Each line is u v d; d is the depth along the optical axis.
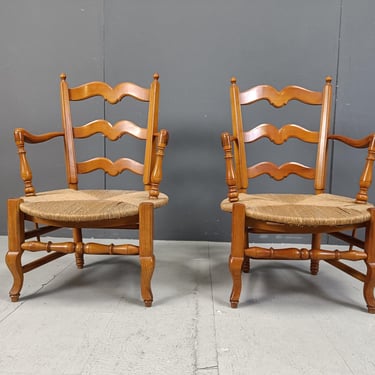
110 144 1.85
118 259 1.63
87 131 1.43
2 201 1.91
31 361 0.84
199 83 1.79
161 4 1.75
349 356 0.87
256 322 1.04
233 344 0.92
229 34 1.75
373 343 0.93
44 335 0.96
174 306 1.14
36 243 1.13
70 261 1.59
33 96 1.84
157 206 1.13
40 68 1.82
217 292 1.25
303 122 1.78
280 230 1.07
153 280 1.36
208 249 1.75
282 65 1.76
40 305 1.14
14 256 1.13
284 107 1.78
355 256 1.07
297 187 1.84
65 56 1.81
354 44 1.73
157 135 1.33
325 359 0.86
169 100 1.80
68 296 1.21
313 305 1.16
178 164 1.84
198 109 1.80
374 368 0.83
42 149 1.87
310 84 1.76
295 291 1.28
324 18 1.72
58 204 1.12
